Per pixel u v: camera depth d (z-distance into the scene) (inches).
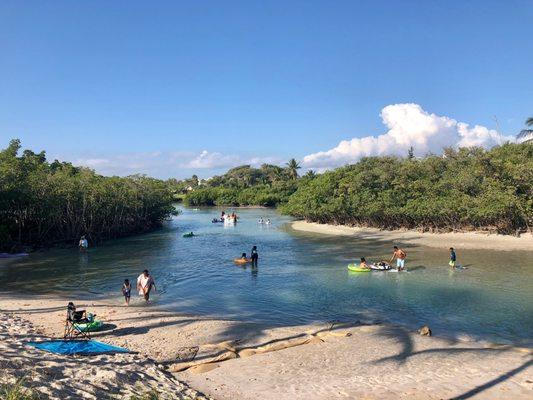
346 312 836.6
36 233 1980.8
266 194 5506.9
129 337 670.5
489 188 1860.2
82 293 1040.8
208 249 1831.9
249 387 484.4
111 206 2295.8
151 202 2790.4
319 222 2883.9
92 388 392.8
